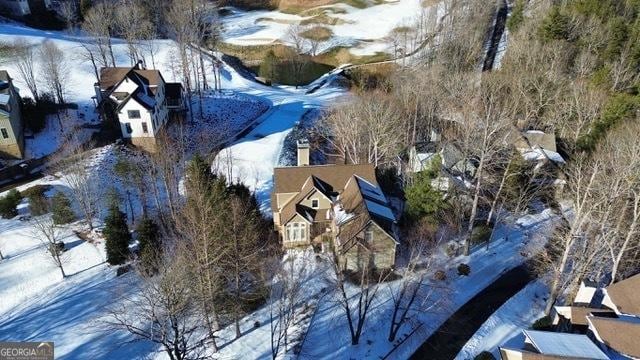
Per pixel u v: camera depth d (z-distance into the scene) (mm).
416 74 76625
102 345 38188
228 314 40000
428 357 37375
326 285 43406
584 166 47875
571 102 63594
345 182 48969
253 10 138250
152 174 56406
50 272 45938
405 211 49969
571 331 36625
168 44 103812
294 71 106000
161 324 33375
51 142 66500
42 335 39312
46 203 53250
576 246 46344
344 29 122688
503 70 76938
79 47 94500
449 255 48000
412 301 38188
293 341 38250
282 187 47906
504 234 51750
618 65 70000
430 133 67000
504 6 122562
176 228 44031
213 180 45062
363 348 38000
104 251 48156
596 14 85625
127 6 104312
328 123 71688
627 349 32688
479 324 40406
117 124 68438
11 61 85000
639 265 44281
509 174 50531
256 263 41594
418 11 130625
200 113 77812
